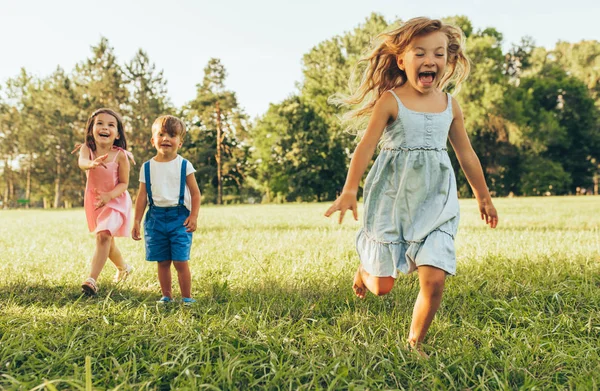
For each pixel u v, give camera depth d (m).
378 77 3.26
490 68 40.53
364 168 2.87
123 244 7.39
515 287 4.04
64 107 52.19
